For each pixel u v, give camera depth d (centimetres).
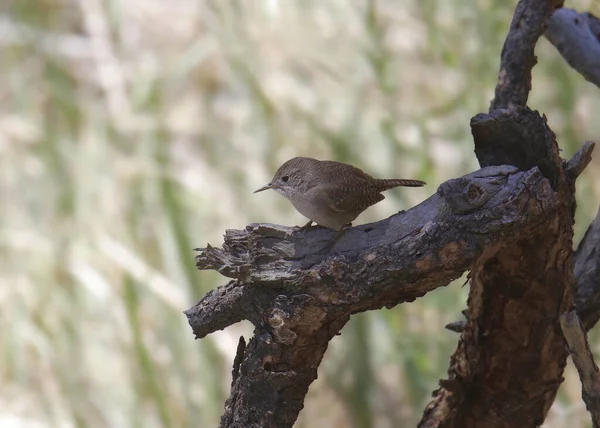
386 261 419
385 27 1359
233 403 466
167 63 1576
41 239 1322
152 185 1346
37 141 1484
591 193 1172
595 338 971
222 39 1469
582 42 596
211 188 1360
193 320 473
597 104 1288
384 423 1111
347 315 446
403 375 1105
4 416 1167
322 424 1124
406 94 1305
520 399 503
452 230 411
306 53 1416
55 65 1622
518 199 409
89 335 1215
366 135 1262
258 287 446
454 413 518
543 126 443
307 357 444
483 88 1205
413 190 1220
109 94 1566
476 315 493
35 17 1752
